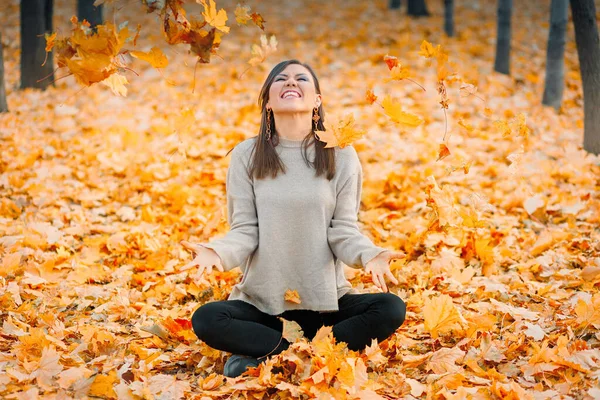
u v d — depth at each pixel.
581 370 2.68
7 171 5.50
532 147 6.39
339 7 13.92
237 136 6.65
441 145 2.99
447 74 2.89
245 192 3.05
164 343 3.19
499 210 4.97
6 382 2.61
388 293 2.91
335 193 3.03
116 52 2.56
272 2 14.41
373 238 4.53
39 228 4.39
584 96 6.09
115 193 5.33
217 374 2.90
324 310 2.93
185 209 5.00
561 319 3.23
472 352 2.91
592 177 5.52
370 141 6.50
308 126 3.09
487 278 3.87
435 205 3.17
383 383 2.74
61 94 7.83
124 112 7.34
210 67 9.14
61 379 2.64
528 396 2.49
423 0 12.88
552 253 4.15
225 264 2.81
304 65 3.16
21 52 7.91
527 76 8.99
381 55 9.52
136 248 4.36
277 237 2.94
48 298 3.60
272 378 2.70
